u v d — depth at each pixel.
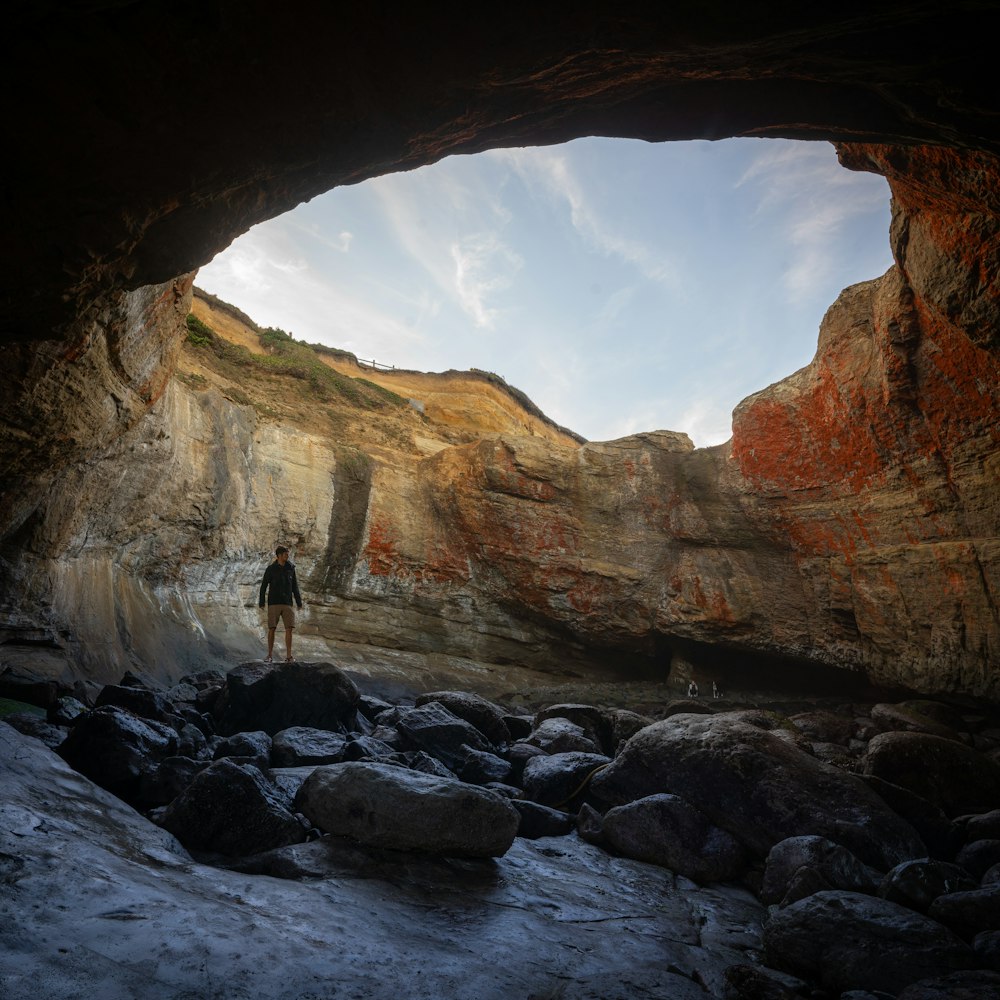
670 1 4.11
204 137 4.43
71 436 8.90
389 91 4.54
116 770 5.37
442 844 4.89
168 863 3.92
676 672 19.83
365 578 19.91
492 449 21.58
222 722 8.66
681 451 21.41
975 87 4.90
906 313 13.46
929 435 14.30
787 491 18.41
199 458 15.58
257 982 2.74
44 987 2.35
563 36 4.37
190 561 15.70
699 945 4.54
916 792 7.89
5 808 3.65
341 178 5.55
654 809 6.47
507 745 9.76
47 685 7.87
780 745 6.98
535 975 3.50
